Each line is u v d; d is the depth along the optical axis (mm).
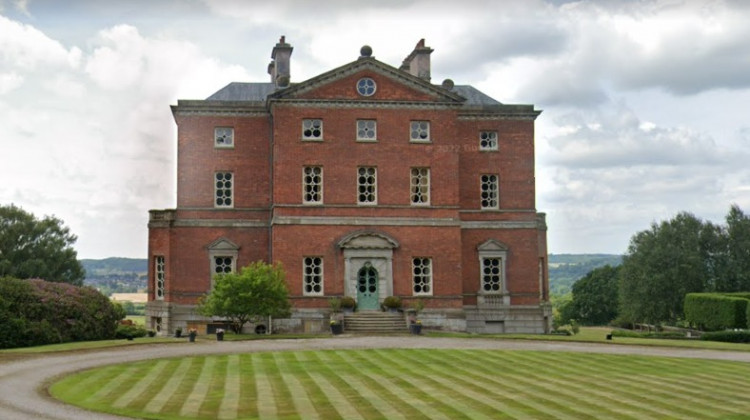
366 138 49062
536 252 52250
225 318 48531
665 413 20000
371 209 48594
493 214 52031
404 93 49344
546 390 23578
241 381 25359
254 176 50719
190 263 49812
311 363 30141
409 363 30141
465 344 38031
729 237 82875
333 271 47969
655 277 79250
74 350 34438
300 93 48562
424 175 49531
